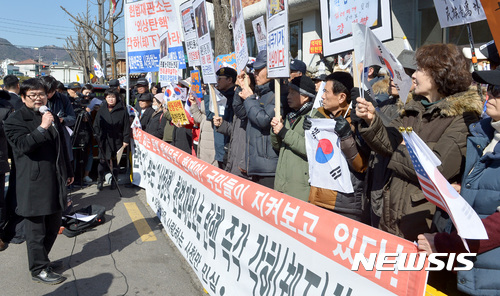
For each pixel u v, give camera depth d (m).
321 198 2.79
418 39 8.27
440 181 1.51
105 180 7.90
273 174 3.42
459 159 1.95
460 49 2.12
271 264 2.37
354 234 1.77
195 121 5.60
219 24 7.43
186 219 4.00
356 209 2.72
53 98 6.01
